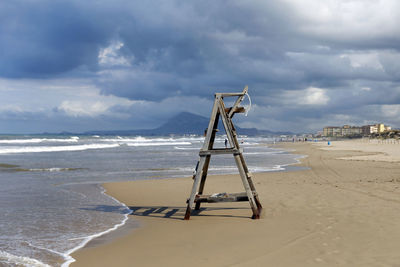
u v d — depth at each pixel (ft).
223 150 25.02
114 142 268.82
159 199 34.06
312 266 14.74
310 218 23.98
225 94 25.14
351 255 15.97
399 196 31.65
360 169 63.62
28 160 84.89
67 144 203.41
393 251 16.38
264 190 37.45
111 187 41.65
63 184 44.32
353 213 24.99
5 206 29.60
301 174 55.16
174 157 102.42
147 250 17.71
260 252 16.88
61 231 21.72
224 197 24.94
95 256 16.83
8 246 18.45
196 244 18.60
